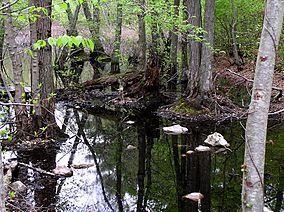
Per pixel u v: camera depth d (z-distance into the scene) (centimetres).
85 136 1092
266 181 757
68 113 1346
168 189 761
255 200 306
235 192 734
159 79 1433
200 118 1199
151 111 1341
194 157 924
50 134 953
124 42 2342
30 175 768
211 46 1180
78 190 721
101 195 713
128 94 1441
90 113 1359
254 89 300
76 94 1497
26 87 1462
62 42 315
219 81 1705
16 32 1132
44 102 930
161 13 1105
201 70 1236
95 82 1516
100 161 901
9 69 1745
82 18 2544
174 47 1617
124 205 678
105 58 2303
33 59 882
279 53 1638
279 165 839
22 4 755
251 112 301
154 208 670
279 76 1600
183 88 1574
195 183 787
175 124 1197
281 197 688
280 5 282
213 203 687
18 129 895
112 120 1280
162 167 885
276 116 1194
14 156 853
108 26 2322
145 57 1562
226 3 1905
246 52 2017
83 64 2289
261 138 301
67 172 786
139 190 756
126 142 1055
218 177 810
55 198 675
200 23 1226
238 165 866
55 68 1938
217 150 962
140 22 1527
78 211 631
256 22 1975
